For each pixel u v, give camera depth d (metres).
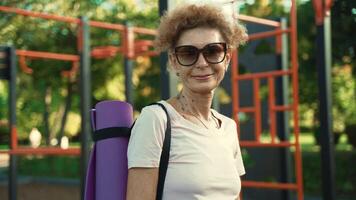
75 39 14.61
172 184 1.80
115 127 1.97
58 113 20.27
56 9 13.20
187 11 1.91
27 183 12.10
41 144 20.62
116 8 14.84
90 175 2.01
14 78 7.16
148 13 15.02
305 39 12.52
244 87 9.21
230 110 9.27
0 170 15.47
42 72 15.79
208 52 1.89
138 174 1.79
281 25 6.58
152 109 1.85
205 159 1.84
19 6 11.34
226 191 1.87
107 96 16.95
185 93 1.94
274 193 9.10
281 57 6.72
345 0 10.77
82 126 6.47
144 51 8.74
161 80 3.26
